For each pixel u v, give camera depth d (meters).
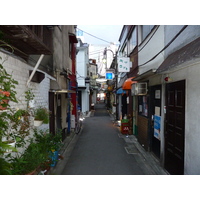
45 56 5.98
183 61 3.06
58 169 5.11
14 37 3.37
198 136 3.24
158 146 5.74
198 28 3.38
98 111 25.08
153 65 6.08
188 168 3.61
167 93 4.87
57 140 5.08
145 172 4.89
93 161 5.79
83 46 20.50
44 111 4.14
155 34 5.90
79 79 19.95
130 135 9.75
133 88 7.08
